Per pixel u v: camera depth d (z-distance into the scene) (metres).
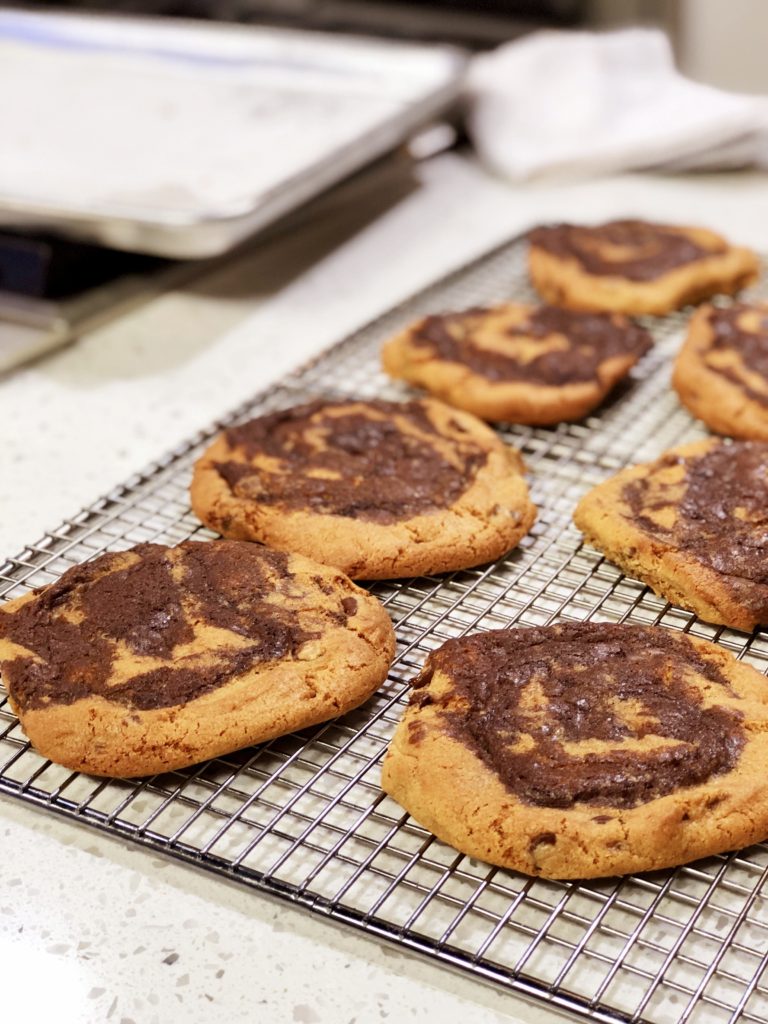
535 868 0.34
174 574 0.42
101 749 0.37
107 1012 0.32
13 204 0.62
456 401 0.54
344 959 0.33
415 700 0.38
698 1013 0.32
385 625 0.41
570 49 0.85
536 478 0.51
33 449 0.54
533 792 0.35
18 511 0.50
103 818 0.35
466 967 0.32
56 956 0.33
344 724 0.39
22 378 0.60
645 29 0.93
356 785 0.37
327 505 0.46
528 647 0.39
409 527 0.45
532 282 0.66
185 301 0.67
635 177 0.82
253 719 0.37
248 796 0.37
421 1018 0.32
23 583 0.44
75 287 0.65
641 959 0.33
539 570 0.45
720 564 0.43
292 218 0.71
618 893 0.34
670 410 0.56
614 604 0.44
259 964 0.33
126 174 0.69
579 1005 0.31
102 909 0.34
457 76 0.80
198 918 0.34
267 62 0.85
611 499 0.46
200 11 1.06
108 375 0.60
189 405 0.57
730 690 0.38
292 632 0.40
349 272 0.70
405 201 0.79
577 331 0.58
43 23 0.90
